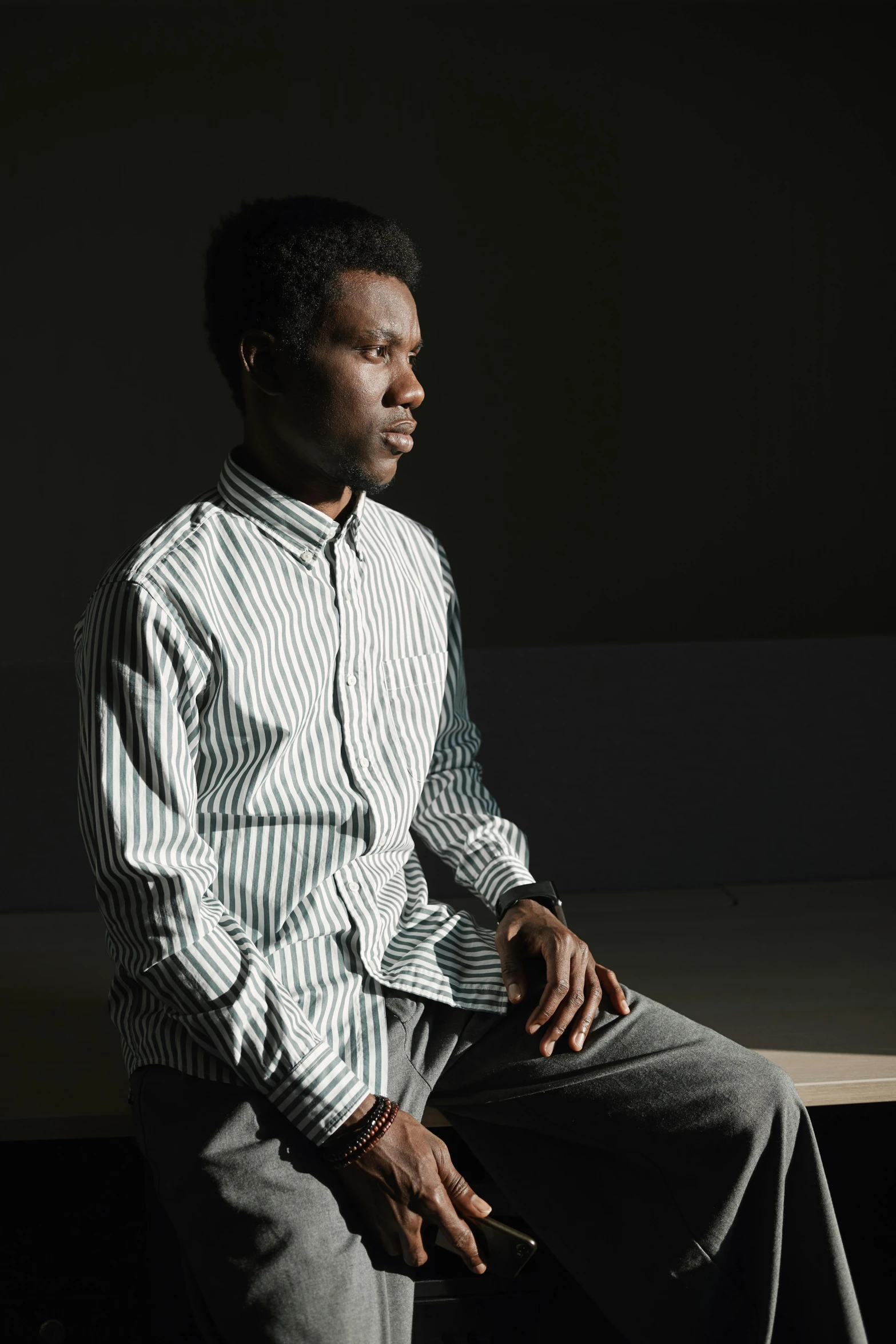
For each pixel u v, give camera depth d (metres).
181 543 1.01
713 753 1.67
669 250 6.18
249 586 1.03
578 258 6.15
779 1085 1.01
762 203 6.18
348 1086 0.93
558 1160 1.07
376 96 5.94
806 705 1.68
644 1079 1.02
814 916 1.56
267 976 0.95
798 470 6.37
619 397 6.25
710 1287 1.01
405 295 1.03
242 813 1.03
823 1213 1.01
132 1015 1.01
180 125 5.89
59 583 6.11
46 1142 1.10
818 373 6.32
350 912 1.06
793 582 6.43
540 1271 1.12
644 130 6.09
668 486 6.33
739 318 6.25
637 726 1.66
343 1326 0.89
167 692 0.97
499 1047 1.07
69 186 5.90
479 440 6.21
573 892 1.67
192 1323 1.11
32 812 1.60
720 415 6.31
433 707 1.17
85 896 1.62
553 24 5.98
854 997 1.28
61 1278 1.11
